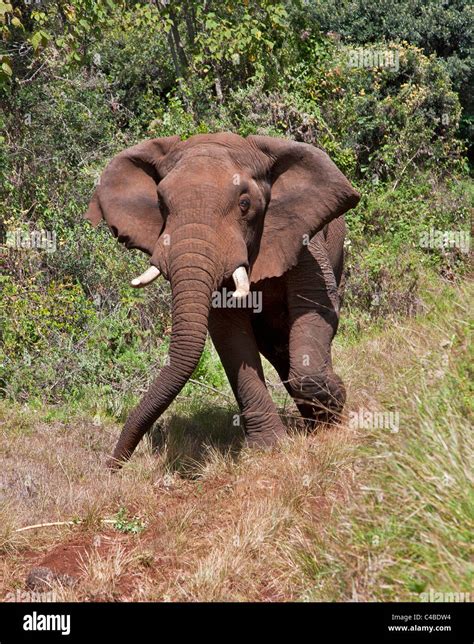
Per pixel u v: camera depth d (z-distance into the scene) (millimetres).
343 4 23312
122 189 7297
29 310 9859
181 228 6375
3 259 10836
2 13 10891
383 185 15445
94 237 11594
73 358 9375
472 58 23422
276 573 5238
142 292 10828
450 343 6406
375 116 16344
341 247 8305
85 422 8344
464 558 4469
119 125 15719
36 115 13656
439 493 4809
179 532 5941
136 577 5480
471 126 23375
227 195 6512
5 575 5578
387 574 4605
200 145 6891
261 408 7242
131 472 7020
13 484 6750
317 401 7160
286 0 16906
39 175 12781
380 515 5062
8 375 9242
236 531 5578
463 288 8117
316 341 7191
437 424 5371
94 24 14227
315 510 5746
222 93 16188
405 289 11250
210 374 9711
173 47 16188
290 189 6984
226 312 7238
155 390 6645
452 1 23984
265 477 6531
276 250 6930
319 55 16688
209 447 7309
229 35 14945
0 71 11078
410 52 18625
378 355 8008
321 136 15195
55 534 6066
